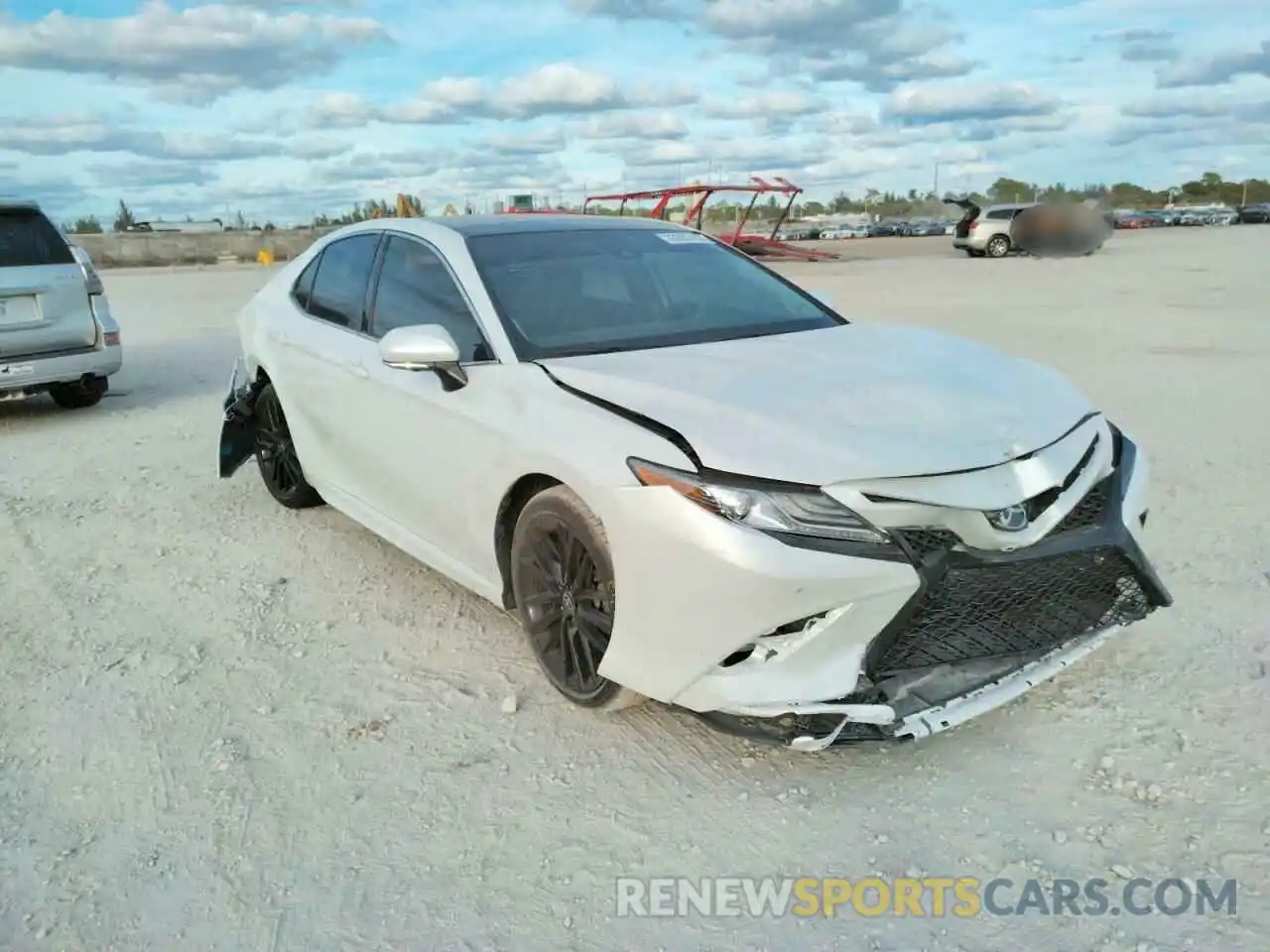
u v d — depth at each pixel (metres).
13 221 8.24
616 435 3.06
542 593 3.45
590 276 4.12
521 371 3.55
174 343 13.70
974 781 2.98
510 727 3.37
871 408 3.07
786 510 2.75
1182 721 3.23
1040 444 3.01
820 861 2.68
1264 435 6.71
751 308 4.22
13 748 3.30
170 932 2.48
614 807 2.93
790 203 32.81
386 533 4.46
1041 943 2.37
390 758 3.21
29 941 2.46
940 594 2.82
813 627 2.79
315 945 2.43
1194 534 4.85
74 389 8.92
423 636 4.07
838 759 3.13
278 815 2.93
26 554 5.09
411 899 2.58
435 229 4.36
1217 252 30.62
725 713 2.93
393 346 3.59
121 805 2.99
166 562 4.95
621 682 3.09
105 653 3.98
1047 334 11.96
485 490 3.59
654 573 2.90
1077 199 30.31
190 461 6.88
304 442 5.10
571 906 2.54
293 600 4.46
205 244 47.16
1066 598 3.10
